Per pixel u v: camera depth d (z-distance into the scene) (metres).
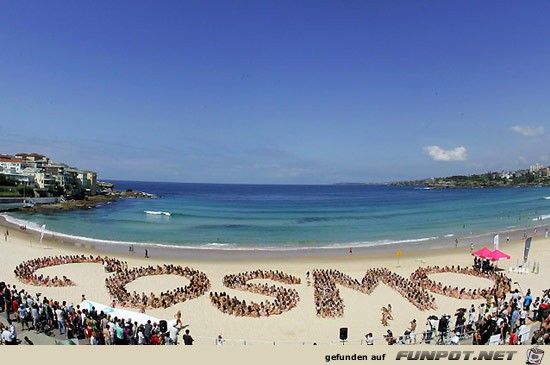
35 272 35.28
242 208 125.81
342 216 99.31
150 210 112.12
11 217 86.44
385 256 48.22
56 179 132.75
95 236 62.19
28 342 15.35
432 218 92.94
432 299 28.12
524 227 74.12
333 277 34.78
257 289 31.03
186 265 41.75
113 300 27.16
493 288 29.97
